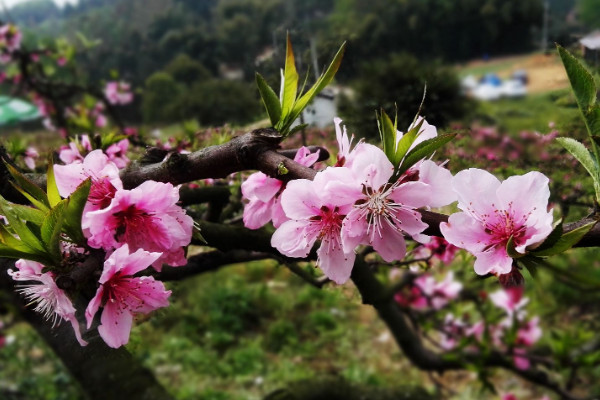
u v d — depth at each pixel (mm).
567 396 853
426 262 351
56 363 1351
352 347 1489
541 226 171
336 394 938
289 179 200
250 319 1613
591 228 166
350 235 183
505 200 179
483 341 831
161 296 196
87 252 197
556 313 1308
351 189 183
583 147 176
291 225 195
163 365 1404
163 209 201
